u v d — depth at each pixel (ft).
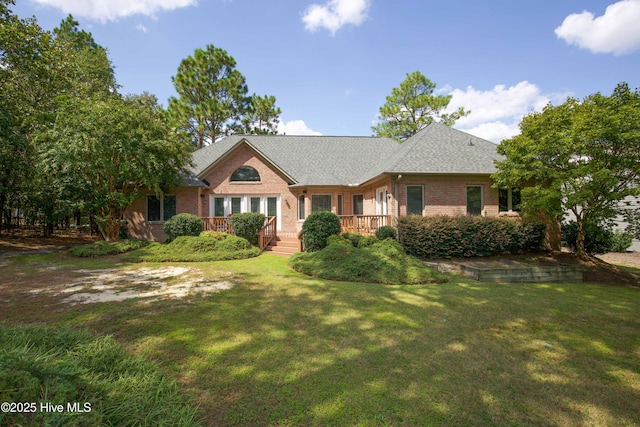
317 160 66.95
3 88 45.78
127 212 57.16
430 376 12.44
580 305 22.74
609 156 33.30
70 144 40.40
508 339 16.30
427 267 33.22
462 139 53.62
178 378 11.96
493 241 40.98
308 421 9.66
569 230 48.21
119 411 8.76
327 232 41.45
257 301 22.56
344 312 20.31
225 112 99.60
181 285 27.35
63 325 17.16
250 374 12.36
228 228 53.52
